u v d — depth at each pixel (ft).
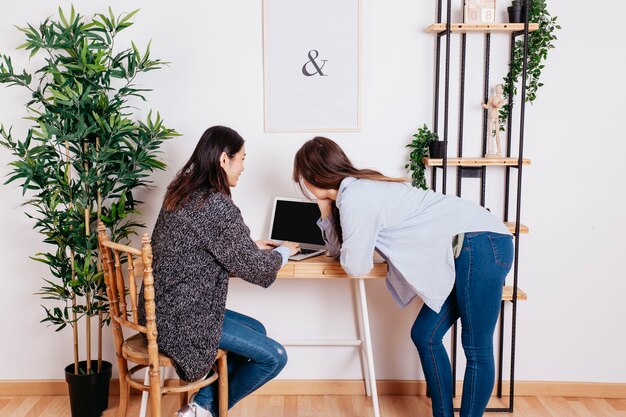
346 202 7.09
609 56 9.21
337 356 9.84
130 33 9.18
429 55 9.25
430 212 7.34
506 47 9.21
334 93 9.29
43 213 8.69
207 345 6.77
